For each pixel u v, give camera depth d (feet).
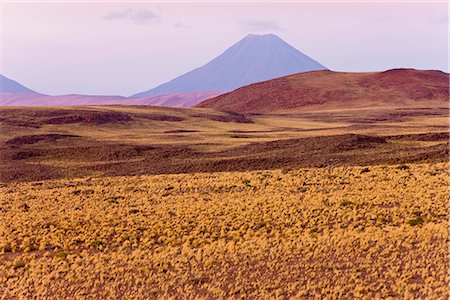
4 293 114.21
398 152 301.43
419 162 256.52
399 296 93.71
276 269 111.45
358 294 95.96
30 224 160.15
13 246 141.59
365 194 171.32
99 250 136.98
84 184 246.47
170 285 109.40
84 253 133.28
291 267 110.83
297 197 175.73
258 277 108.68
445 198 155.84
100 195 207.72
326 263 111.24
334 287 100.01
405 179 193.57
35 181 295.28
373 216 142.61
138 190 216.13
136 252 130.00
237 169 301.43
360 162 277.64
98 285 113.80
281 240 129.29
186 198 190.39
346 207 154.71
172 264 119.55
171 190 210.59
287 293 100.48
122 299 106.22
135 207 178.40
